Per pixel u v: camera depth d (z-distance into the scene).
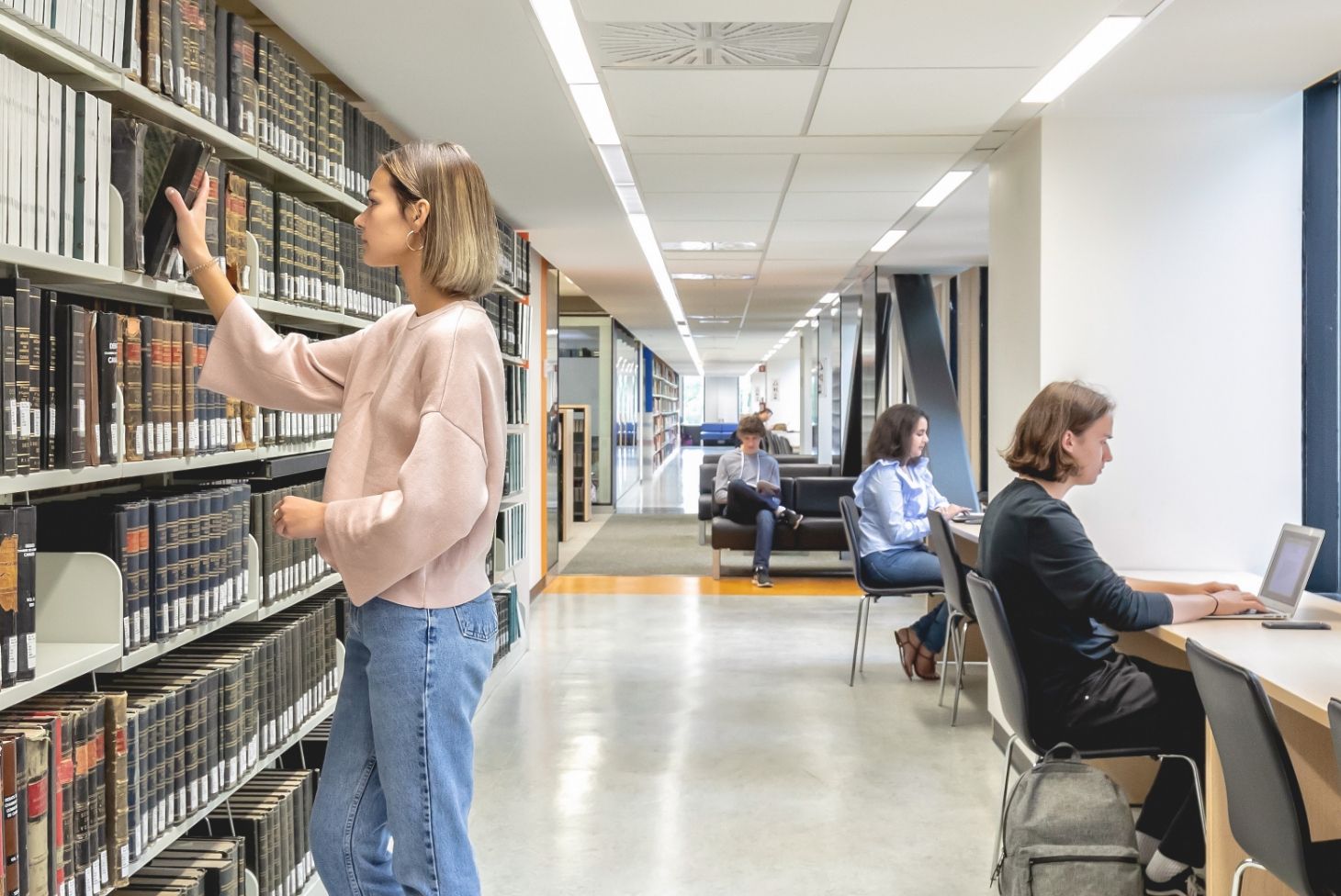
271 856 2.64
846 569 9.45
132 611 2.07
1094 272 4.24
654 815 3.66
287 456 2.89
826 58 3.67
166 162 2.00
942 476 9.09
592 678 5.57
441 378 1.63
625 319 14.94
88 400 1.91
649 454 22.55
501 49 3.45
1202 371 4.22
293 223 2.83
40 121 1.75
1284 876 2.08
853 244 7.98
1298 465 4.23
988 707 4.75
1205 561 4.23
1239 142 4.22
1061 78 3.81
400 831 1.67
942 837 3.47
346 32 3.30
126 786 2.02
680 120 4.53
